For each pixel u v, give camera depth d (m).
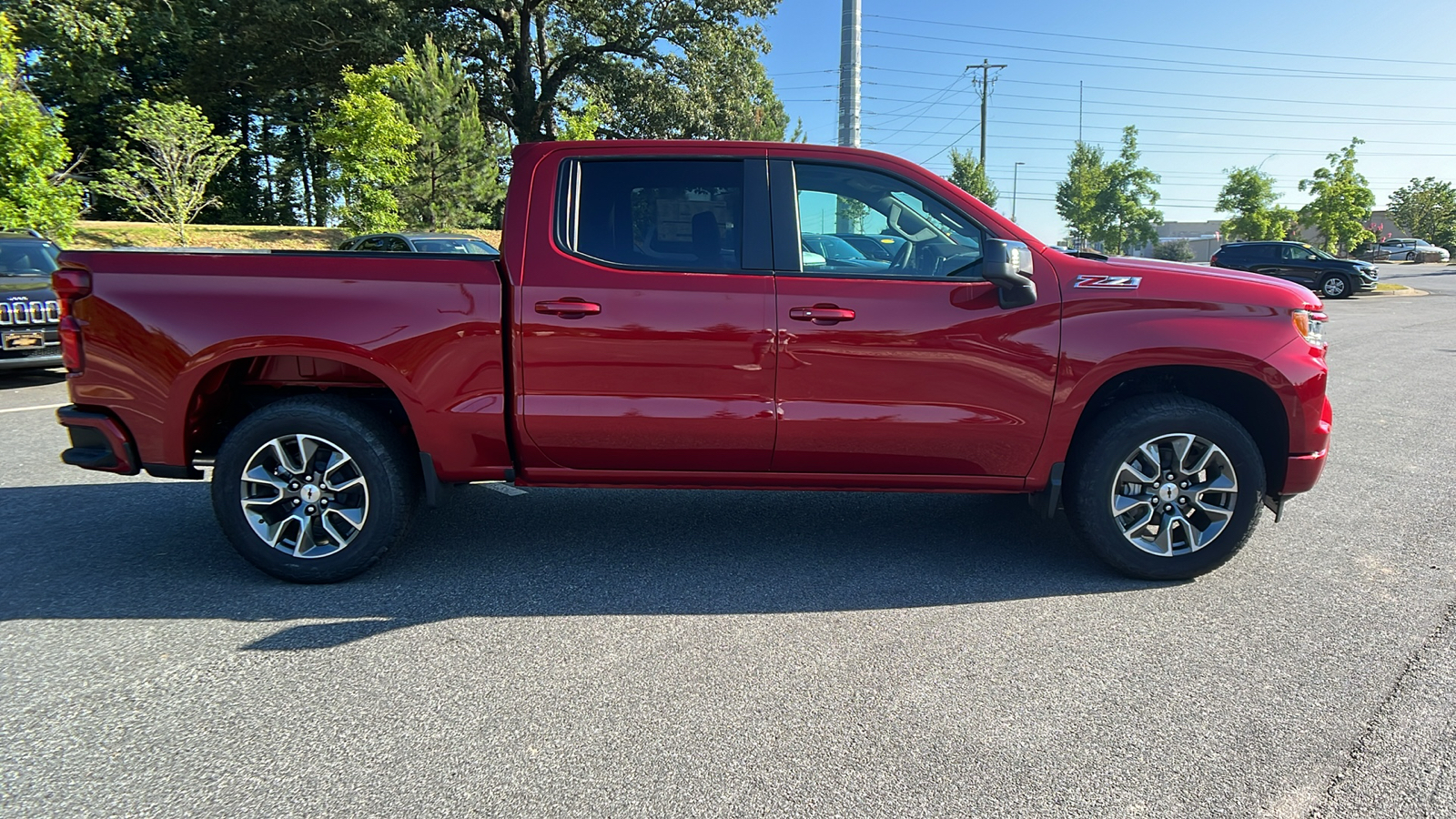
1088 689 2.86
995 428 3.65
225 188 37.69
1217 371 3.75
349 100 19.31
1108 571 3.94
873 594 3.68
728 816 2.21
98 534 4.40
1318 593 3.67
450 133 21.67
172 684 2.88
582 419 3.63
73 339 3.61
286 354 3.57
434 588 3.74
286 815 2.21
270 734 2.59
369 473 3.65
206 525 4.56
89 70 29.67
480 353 3.60
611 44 33.78
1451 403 8.29
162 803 2.26
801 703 2.77
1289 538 4.39
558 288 3.58
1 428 6.89
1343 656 3.09
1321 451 3.76
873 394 3.62
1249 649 3.15
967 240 3.74
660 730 2.62
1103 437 3.66
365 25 30.64
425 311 3.58
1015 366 3.61
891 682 2.91
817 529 4.58
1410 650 3.13
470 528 4.59
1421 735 2.58
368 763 2.45
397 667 3.02
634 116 33.28
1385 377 10.02
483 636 3.27
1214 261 26.75
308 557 3.70
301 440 3.63
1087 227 50.56
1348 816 2.21
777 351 3.59
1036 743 2.55
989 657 3.09
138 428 3.63
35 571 3.88
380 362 3.57
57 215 13.98
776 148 3.73
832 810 2.24
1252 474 3.65
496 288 3.58
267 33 31.58
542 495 5.25
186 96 33.25
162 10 32.16
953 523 4.68
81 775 2.38
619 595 3.67
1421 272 41.69
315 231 24.16
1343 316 18.67
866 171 3.73
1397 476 5.61
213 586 3.74
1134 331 3.59
